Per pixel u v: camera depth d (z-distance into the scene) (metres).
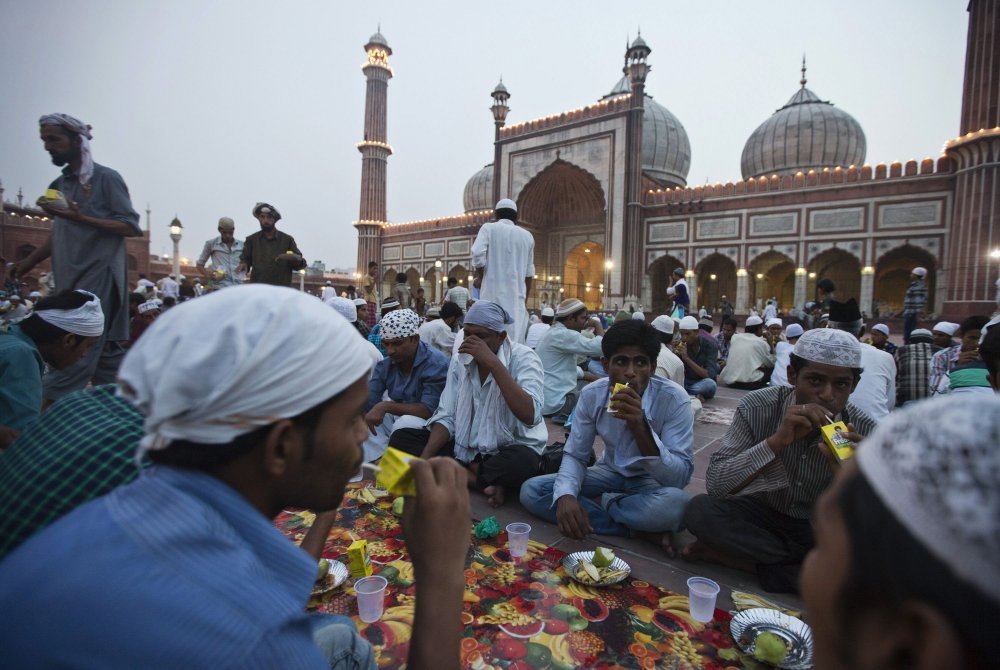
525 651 1.42
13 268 3.28
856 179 15.98
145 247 26.56
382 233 28.05
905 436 0.40
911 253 16.16
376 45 27.59
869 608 0.39
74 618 0.45
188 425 0.56
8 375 1.86
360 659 0.95
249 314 0.59
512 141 21.70
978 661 0.32
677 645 1.46
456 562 0.80
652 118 23.06
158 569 0.48
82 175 3.04
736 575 1.93
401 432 2.95
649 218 19.64
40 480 0.77
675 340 6.96
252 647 0.48
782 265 21.98
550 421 4.70
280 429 0.59
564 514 2.12
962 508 0.32
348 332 0.68
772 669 1.37
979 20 13.40
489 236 5.11
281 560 0.59
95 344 3.07
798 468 1.89
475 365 2.68
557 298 22.88
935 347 5.27
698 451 3.85
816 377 1.75
